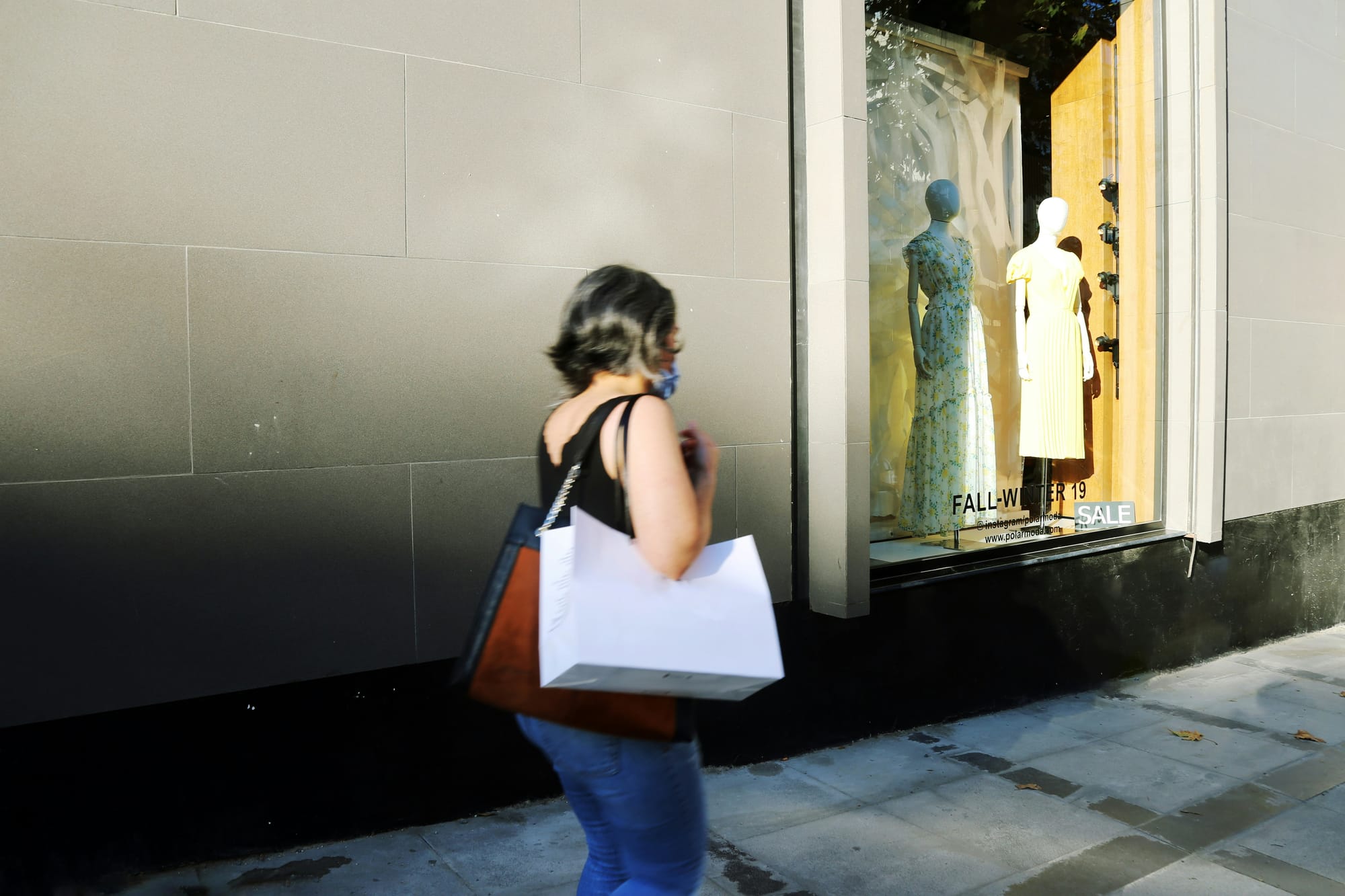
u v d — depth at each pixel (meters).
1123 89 5.88
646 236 3.58
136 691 2.71
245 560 2.85
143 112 2.65
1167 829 3.35
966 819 3.42
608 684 1.58
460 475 3.21
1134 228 5.94
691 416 3.71
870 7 4.89
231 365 2.80
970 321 5.25
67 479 2.58
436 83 3.12
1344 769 3.96
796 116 3.99
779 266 3.95
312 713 3.00
